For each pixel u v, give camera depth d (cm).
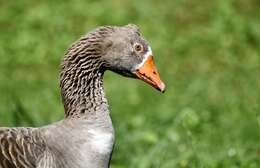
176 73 1934
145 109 1708
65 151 977
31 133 974
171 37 2078
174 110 1672
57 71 1970
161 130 1495
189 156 1291
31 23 2147
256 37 2077
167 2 2197
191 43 2055
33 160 955
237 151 1316
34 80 1922
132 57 1024
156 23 2123
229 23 2108
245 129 1507
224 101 1727
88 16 2164
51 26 2131
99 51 1018
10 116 1552
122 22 2139
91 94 1022
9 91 1850
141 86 1841
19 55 2028
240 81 1866
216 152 1355
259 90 1797
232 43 2056
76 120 1005
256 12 2166
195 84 1839
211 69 1953
